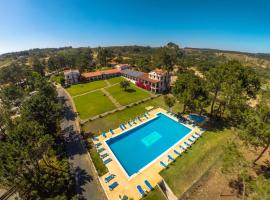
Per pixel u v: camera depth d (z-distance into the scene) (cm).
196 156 3997
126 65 12238
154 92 8219
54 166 3525
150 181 3338
